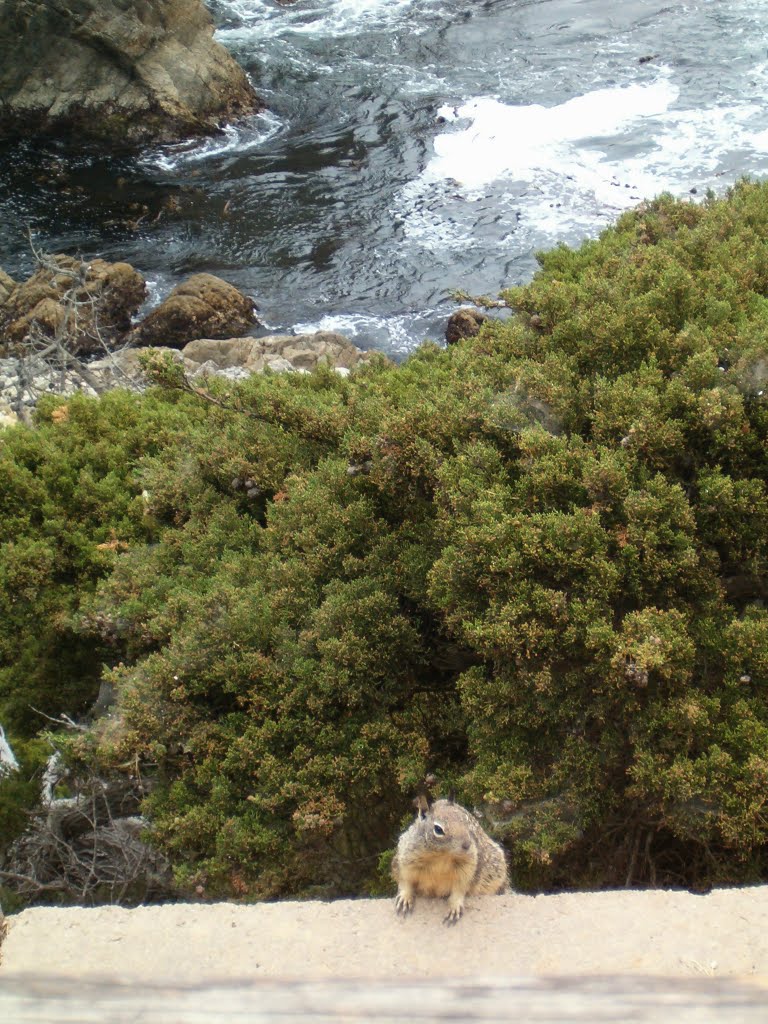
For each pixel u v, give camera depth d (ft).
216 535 36.47
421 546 31.48
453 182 104.53
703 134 107.55
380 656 29.43
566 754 25.86
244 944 11.70
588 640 25.08
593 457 28.99
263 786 28.02
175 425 47.98
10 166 114.42
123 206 105.91
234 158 114.32
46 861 33.12
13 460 45.75
